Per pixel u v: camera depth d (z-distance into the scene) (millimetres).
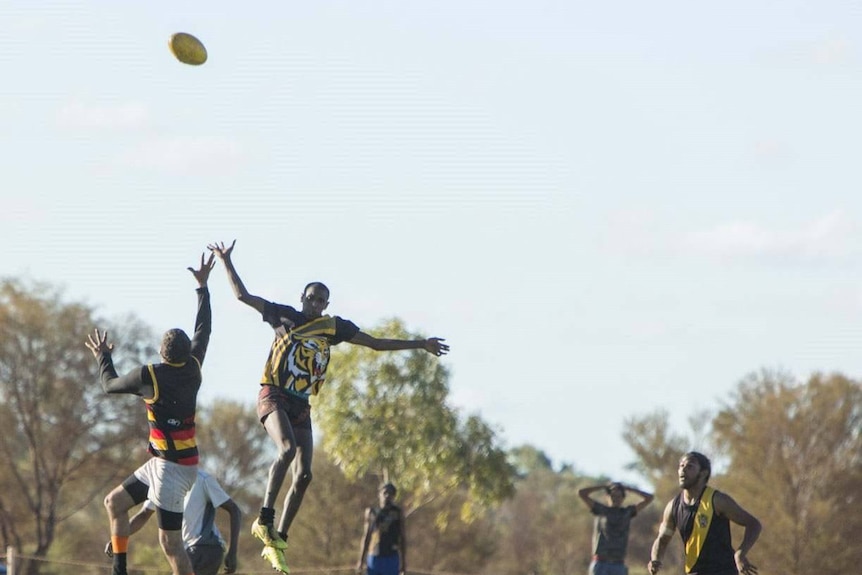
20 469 139750
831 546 132250
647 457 146500
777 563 133125
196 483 34469
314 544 148500
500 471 102688
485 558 152125
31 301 132000
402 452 99812
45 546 132000
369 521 66438
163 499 30984
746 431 139500
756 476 137375
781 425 136000
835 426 135000
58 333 132750
